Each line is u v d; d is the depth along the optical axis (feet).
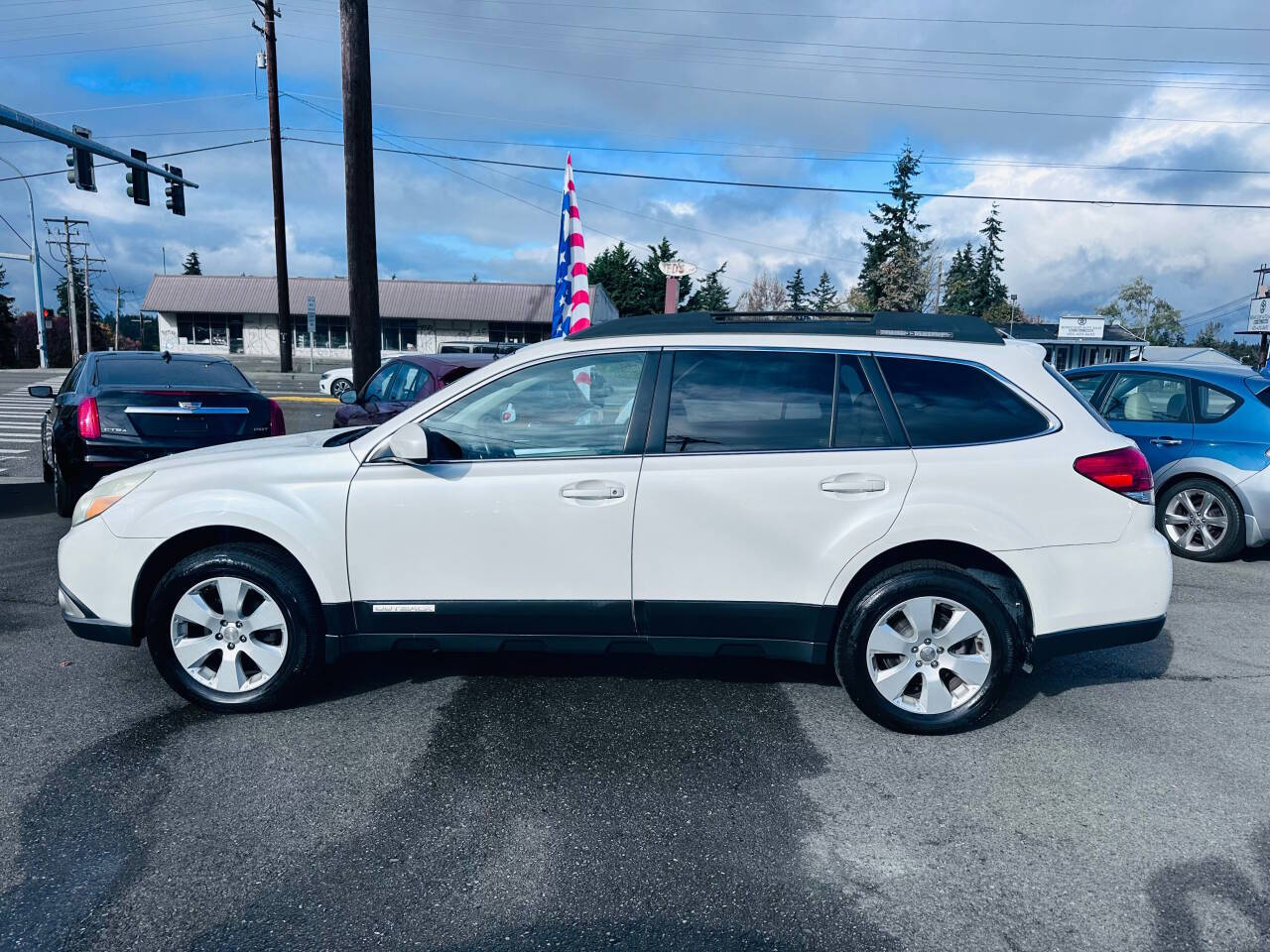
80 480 24.79
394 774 11.43
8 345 255.70
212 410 25.67
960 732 12.82
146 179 69.26
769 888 9.16
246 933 8.32
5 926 8.34
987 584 12.66
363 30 40.06
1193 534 24.48
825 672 15.20
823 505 12.38
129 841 9.82
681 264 48.57
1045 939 8.41
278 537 12.63
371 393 31.65
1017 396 12.79
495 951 8.13
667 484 12.45
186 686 13.02
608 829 10.21
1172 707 14.01
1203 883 9.34
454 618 12.84
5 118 51.85
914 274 186.39
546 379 12.95
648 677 14.85
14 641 16.16
